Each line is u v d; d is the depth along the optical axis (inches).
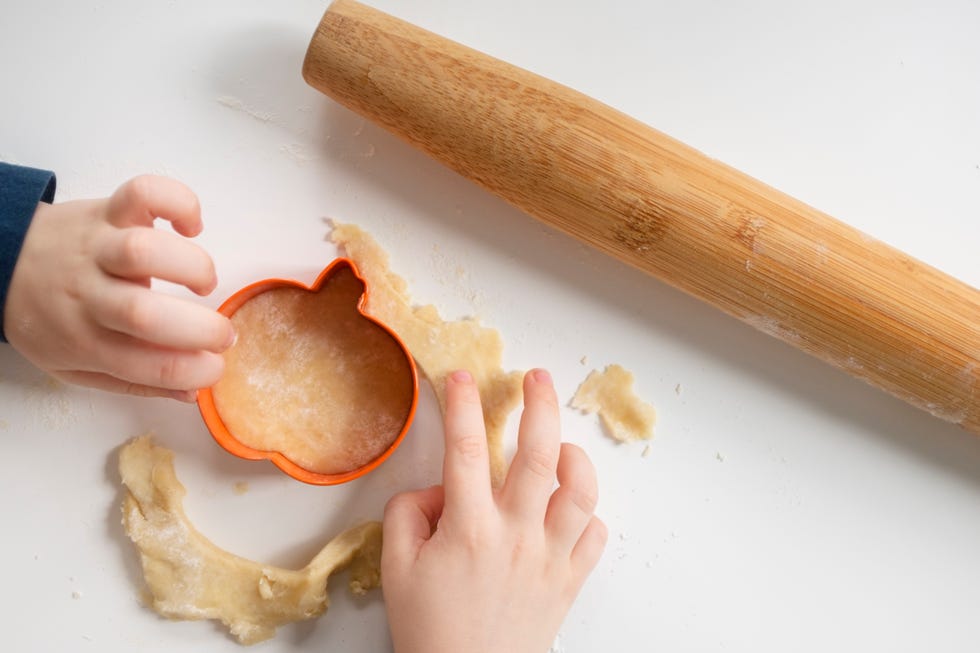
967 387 16.5
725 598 18.1
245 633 17.3
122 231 16.0
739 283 16.5
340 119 17.9
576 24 18.0
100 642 17.6
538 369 17.4
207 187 17.8
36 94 17.8
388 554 16.9
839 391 18.2
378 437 17.2
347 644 17.7
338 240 17.8
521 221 18.0
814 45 18.2
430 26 17.9
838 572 18.2
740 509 18.1
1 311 16.5
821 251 16.3
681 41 18.1
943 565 18.2
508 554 16.7
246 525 17.7
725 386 18.1
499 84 16.4
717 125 18.1
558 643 17.9
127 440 17.7
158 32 17.8
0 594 17.6
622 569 18.0
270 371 17.3
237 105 17.9
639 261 16.9
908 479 18.2
